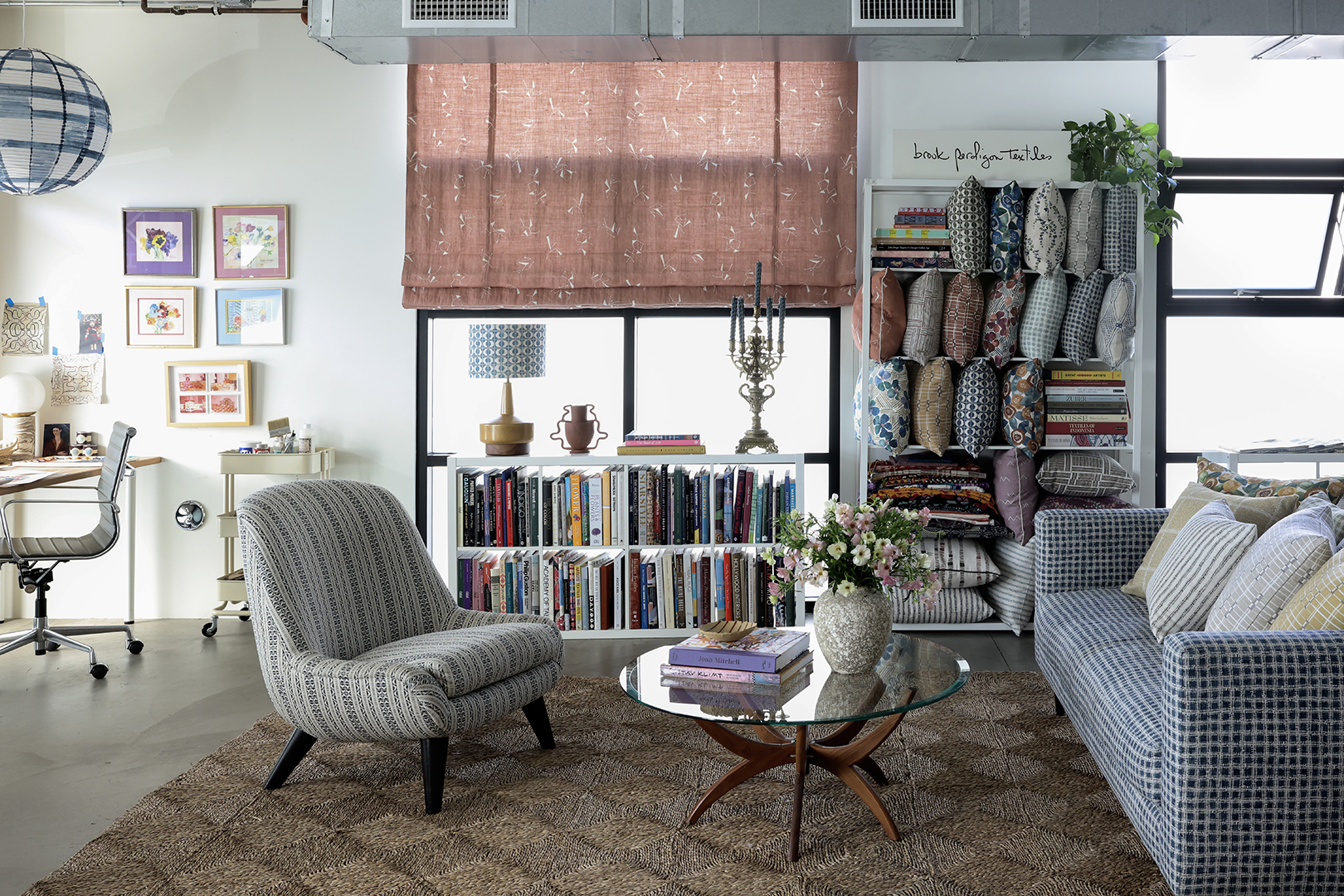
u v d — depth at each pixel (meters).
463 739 3.44
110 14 5.18
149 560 5.30
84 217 5.24
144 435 5.27
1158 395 5.27
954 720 3.57
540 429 5.40
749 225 5.05
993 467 5.01
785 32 4.00
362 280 5.22
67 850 2.64
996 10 3.98
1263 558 2.59
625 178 5.07
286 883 2.45
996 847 2.59
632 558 4.57
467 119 5.07
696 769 3.15
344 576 3.24
